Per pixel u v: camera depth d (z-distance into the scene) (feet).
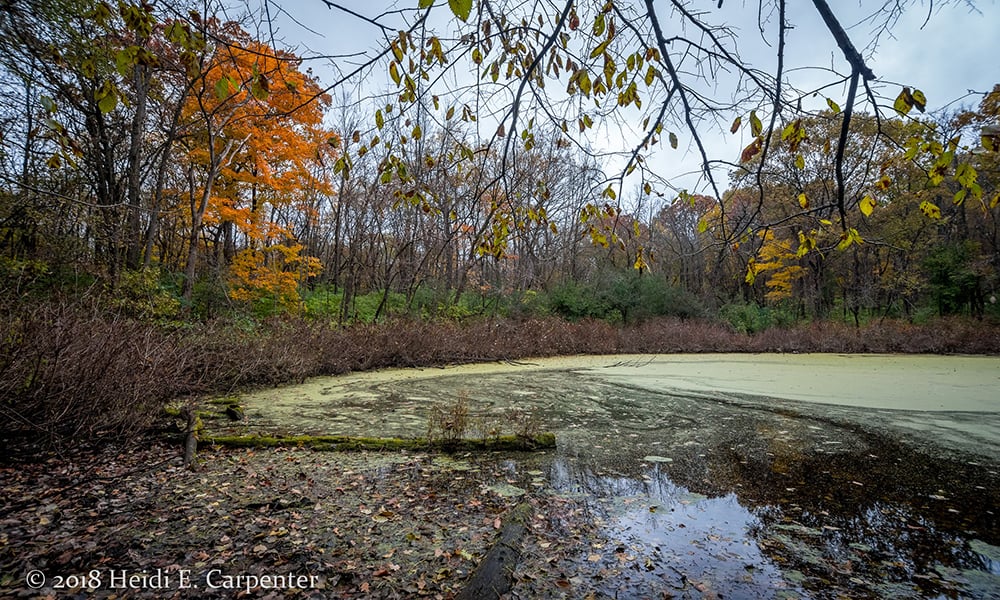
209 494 12.61
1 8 15.26
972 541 10.66
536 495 13.05
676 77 6.82
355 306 55.57
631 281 70.59
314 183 42.63
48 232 27.35
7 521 10.73
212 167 36.86
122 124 36.29
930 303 72.49
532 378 36.09
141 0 6.54
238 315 38.24
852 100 5.72
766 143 6.59
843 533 11.03
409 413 22.76
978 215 69.15
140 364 18.15
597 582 8.92
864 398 27.89
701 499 12.93
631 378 36.35
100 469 14.16
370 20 5.79
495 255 9.71
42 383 15.24
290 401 25.29
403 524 11.16
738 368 43.04
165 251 62.49
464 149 8.55
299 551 9.83
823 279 79.25
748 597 8.55
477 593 8.30
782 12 5.95
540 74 7.60
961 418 22.75
